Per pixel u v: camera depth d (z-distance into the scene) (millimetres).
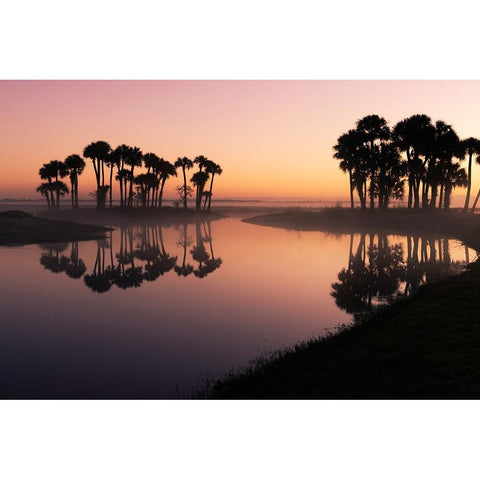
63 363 10039
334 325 12797
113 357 10414
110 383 8828
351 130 57531
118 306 15500
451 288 14422
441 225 44656
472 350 8641
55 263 25297
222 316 14086
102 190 75312
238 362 9984
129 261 26625
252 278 20797
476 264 20938
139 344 11375
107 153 74188
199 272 22625
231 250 31734
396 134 55438
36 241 35875
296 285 18922
